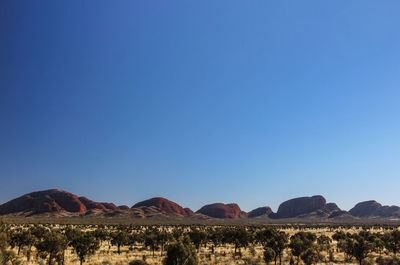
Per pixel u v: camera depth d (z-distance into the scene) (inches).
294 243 1744.6
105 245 2979.8
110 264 1678.2
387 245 2406.5
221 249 2746.1
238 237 2358.5
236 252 2409.0
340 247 2610.7
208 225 7485.2
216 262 1859.0
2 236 1048.2
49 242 1517.0
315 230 6122.1
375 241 2600.9
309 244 1750.7
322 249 2625.5
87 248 1604.3
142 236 2982.3
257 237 2341.3
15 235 1983.3
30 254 1929.1
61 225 5974.4
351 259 2092.8
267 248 1828.2
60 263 1551.4
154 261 1807.3
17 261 1074.1
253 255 2256.4
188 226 6737.2
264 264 1819.6
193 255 1197.7
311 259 1676.9
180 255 1168.8
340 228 6811.0
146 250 2573.8
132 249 2615.7
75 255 2069.4
